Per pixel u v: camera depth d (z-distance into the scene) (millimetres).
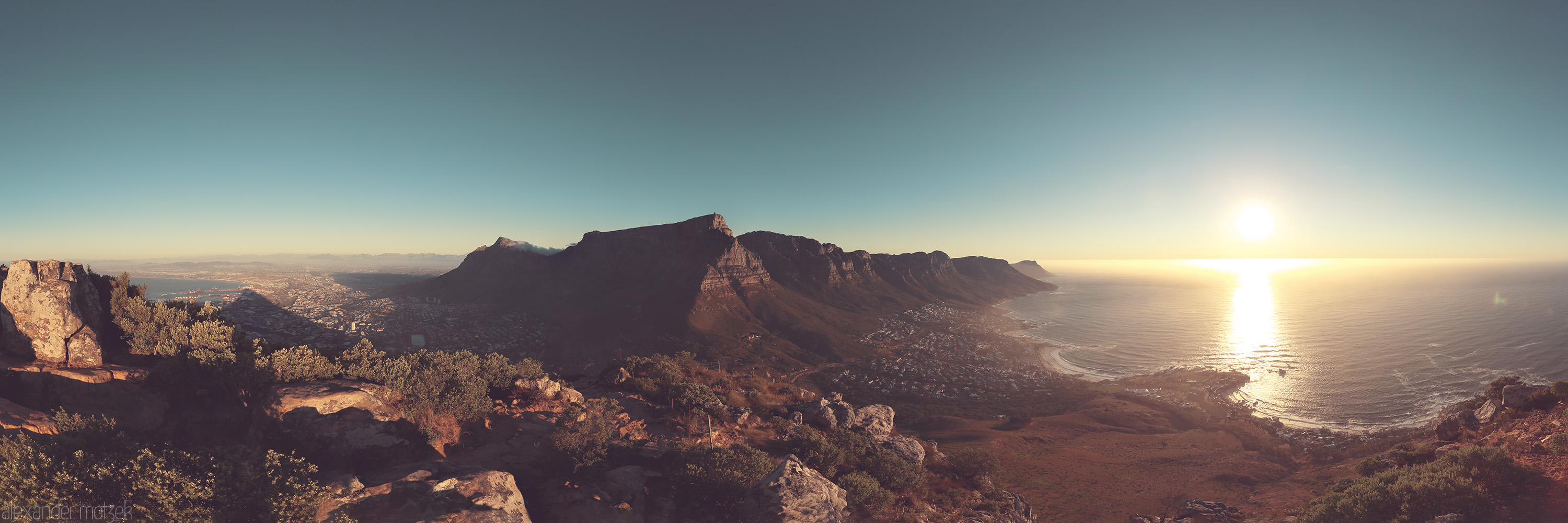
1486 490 25688
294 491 18094
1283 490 62375
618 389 55594
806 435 43531
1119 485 65938
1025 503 47969
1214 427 120125
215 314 33469
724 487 29031
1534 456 29156
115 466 16547
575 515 23734
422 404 29703
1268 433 115938
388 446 25594
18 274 25609
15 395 22672
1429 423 116938
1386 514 27625
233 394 26578
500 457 29875
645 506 26625
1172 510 56406
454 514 20188
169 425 24406
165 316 29875
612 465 31594
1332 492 39469
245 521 17500
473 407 32156
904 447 52281
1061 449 89625
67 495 15289
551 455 30141
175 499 16188
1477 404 63906
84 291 27672
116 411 23750
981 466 52531
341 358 31953
